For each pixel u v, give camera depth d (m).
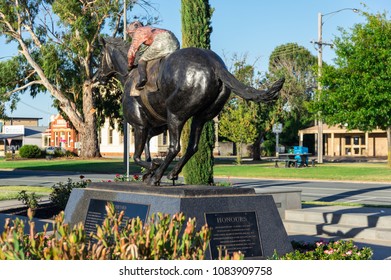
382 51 34.41
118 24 46.81
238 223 8.27
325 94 37.47
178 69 8.23
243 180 31.17
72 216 9.77
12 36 49.28
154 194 8.52
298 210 14.66
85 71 48.78
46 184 28.34
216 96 8.37
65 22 45.62
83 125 53.06
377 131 61.16
